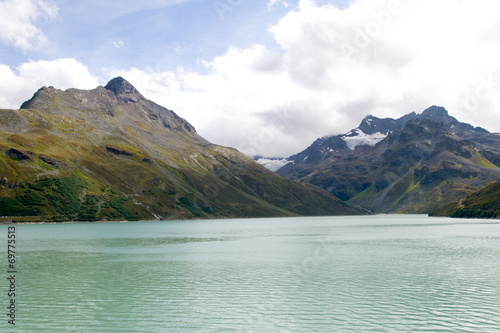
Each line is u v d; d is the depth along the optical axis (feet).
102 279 216.95
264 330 130.62
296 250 346.74
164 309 155.74
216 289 188.14
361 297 168.66
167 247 386.73
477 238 432.25
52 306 161.68
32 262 285.43
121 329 133.49
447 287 184.85
